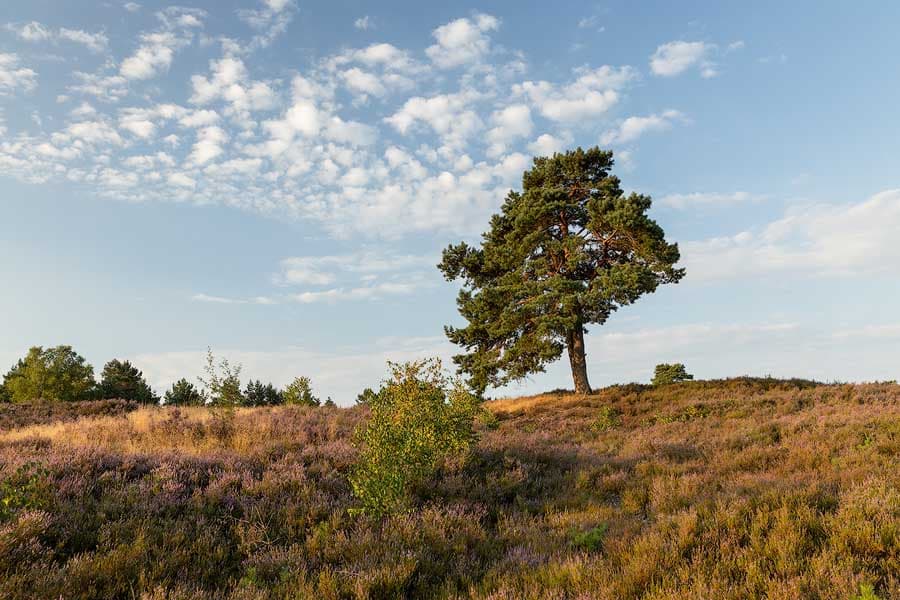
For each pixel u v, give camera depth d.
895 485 7.25
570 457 12.59
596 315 29.62
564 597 5.12
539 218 30.34
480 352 31.59
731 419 17.75
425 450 9.16
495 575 5.81
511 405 30.08
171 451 10.86
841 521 5.98
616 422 20.22
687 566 5.38
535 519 8.19
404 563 5.93
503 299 30.06
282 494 8.13
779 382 25.83
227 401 18.70
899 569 4.92
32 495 6.72
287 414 18.59
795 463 10.25
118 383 51.53
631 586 5.05
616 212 26.75
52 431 14.46
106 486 7.83
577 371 31.05
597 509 8.45
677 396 24.78
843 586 4.57
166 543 6.27
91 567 5.45
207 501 7.70
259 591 5.25
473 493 9.09
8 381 49.25
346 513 7.70
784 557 5.23
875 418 13.38
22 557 5.51
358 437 9.28
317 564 6.16
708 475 9.80
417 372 10.12
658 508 8.10
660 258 27.67
